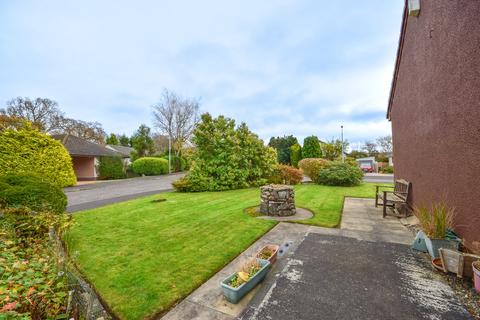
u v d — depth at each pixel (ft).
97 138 116.16
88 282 9.73
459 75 11.30
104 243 14.23
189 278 9.96
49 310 6.86
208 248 13.25
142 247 13.51
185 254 12.45
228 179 38.22
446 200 13.10
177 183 37.17
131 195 35.63
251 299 8.42
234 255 12.31
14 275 7.50
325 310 7.67
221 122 39.91
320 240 14.24
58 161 46.73
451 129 12.36
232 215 20.61
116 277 10.11
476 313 7.33
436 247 10.78
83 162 71.87
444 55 12.82
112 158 72.38
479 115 9.77
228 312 7.75
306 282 9.44
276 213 20.48
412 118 19.10
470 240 10.73
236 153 39.96
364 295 8.44
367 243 13.60
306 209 23.26
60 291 7.50
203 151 39.73
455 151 11.98
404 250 12.45
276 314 7.54
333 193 32.73
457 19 11.27
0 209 13.73
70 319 6.74
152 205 25.75
